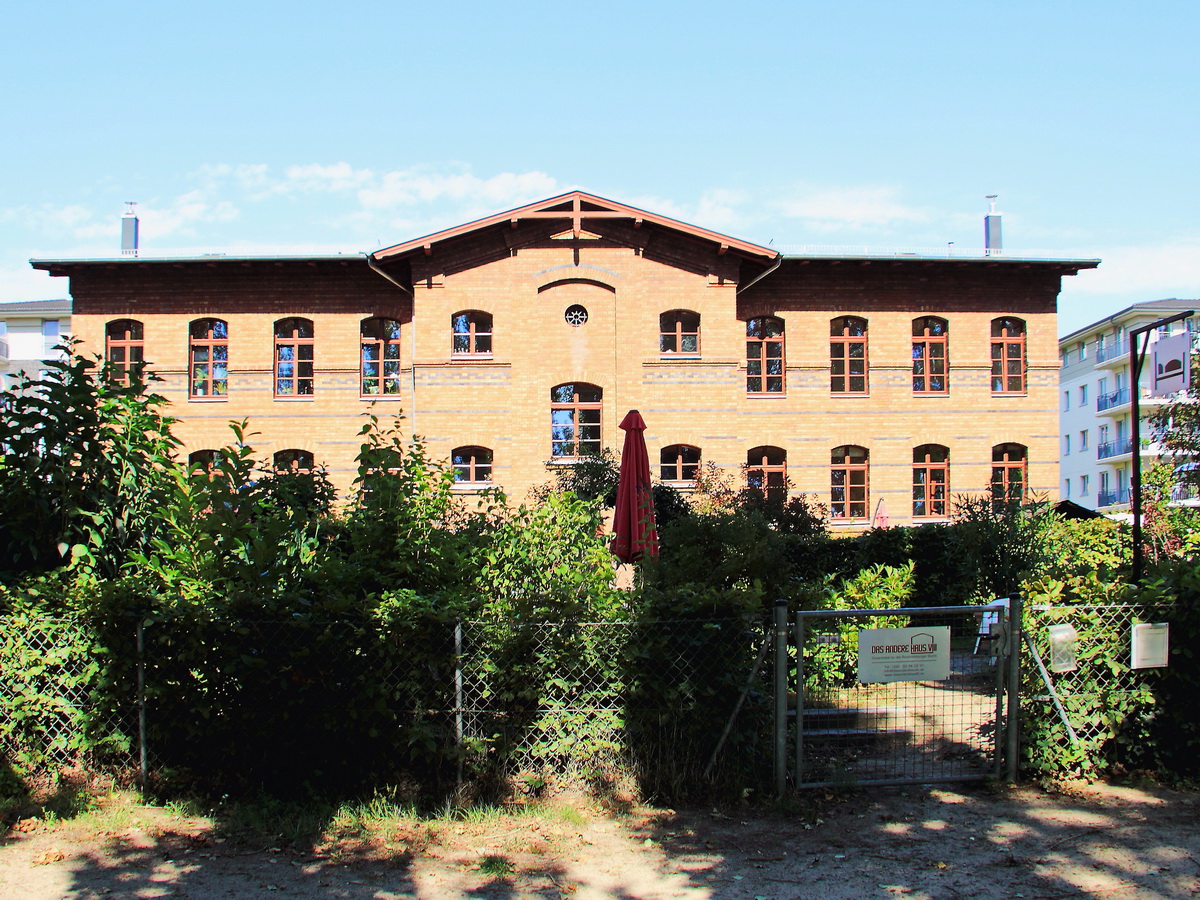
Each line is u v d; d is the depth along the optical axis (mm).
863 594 11391
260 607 6512
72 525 7805
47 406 7781
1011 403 25531
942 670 6887
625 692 6770
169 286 24578
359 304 24672
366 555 7199
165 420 8469
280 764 6574
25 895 5125
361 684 6512
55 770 6734
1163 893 5188
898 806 6555
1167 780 7102
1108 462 58219
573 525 8789
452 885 5273
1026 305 25641
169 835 5965
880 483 25094
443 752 6516
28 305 57406
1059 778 7152
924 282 25422
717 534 11844
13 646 6711
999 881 5340
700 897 5133
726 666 6766
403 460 8469
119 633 6645
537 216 23641
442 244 23828
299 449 24375
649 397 23906
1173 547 16844
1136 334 10992
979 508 17125
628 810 6395
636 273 24047
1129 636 7262
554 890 5211
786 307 25156
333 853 5691
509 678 6633
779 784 6609
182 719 6613
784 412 25047
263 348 24547
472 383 23781
